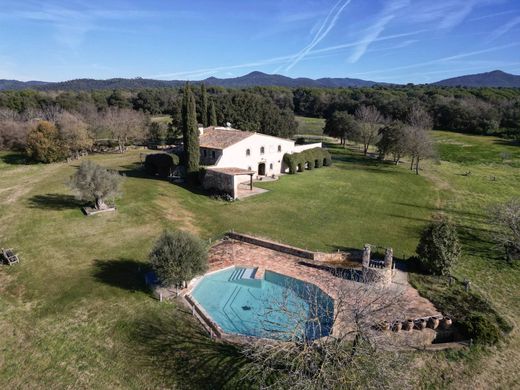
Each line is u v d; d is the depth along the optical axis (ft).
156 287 78.59
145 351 60.80
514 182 194.29
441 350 62.08
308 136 358.43
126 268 87.66
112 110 331.36
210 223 119.85
